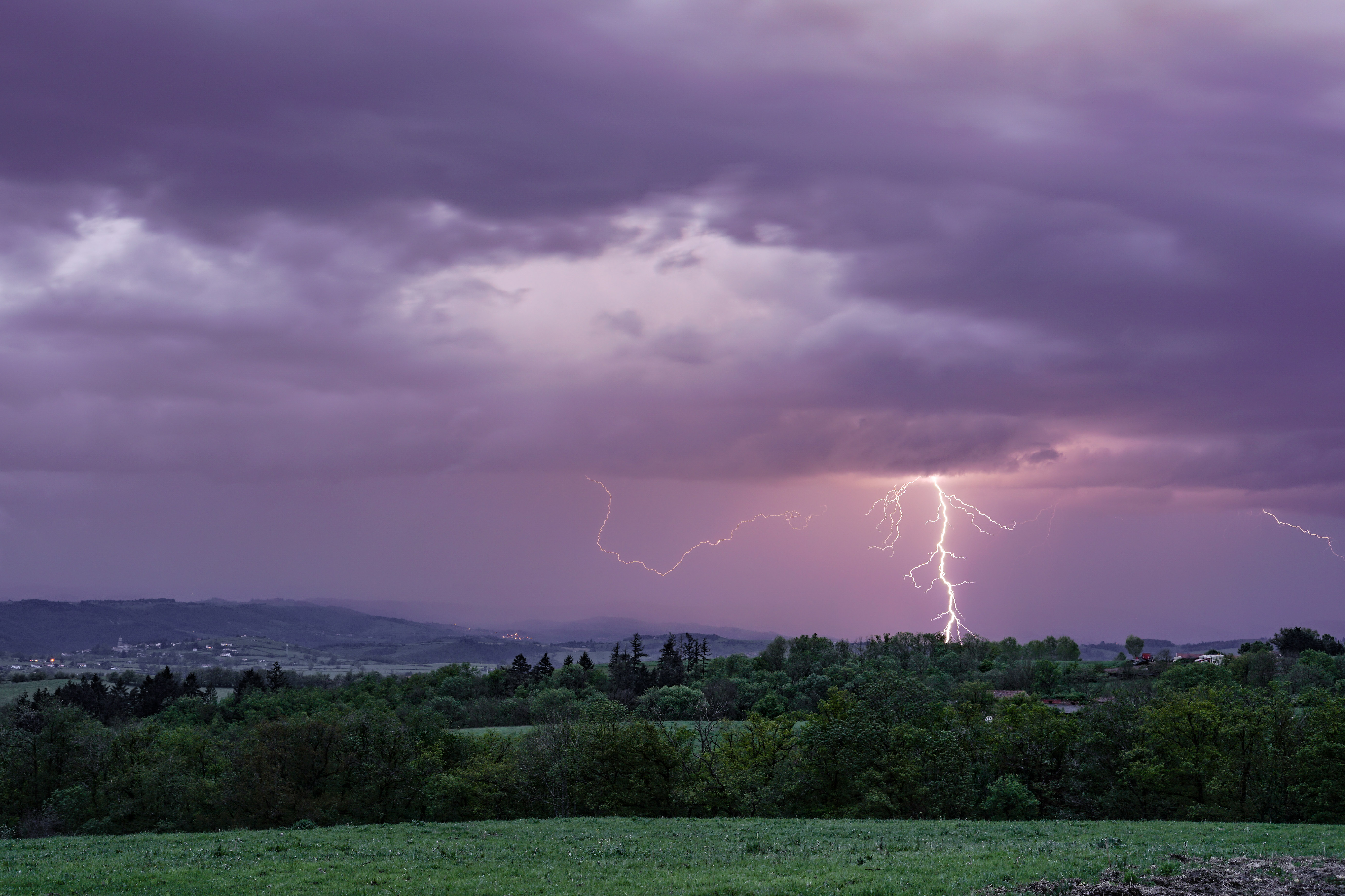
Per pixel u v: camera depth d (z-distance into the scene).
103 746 76.50
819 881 24.67
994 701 116.88
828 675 156.88
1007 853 29.64
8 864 30.88
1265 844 31.17
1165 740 62.16
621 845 34.03
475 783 68.62
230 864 30.30
